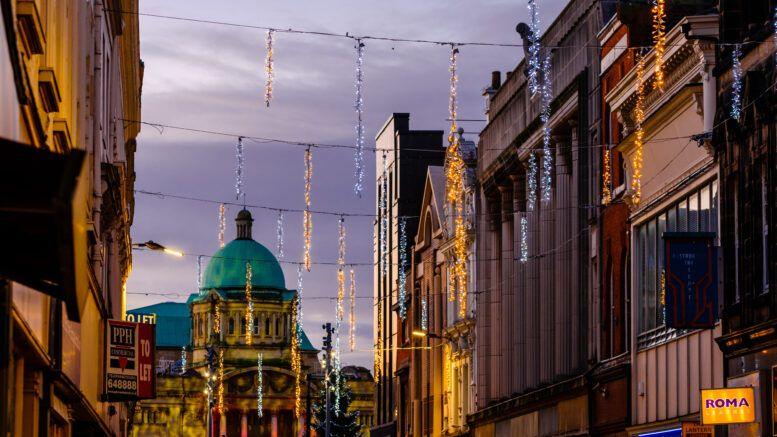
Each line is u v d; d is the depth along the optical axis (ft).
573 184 234.38
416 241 406.00
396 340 448.24
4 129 59.72
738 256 151.43
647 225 189.26
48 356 93.15
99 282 162.91
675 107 173.68
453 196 309.83
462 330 338.34
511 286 291.38
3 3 57.16
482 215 314.14
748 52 148.77
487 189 306.76
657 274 183.93
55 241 40.88
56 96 86.84
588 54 224.53
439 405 370.12
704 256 149.59
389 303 467.93
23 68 65.87
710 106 160.56
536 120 252.83
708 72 160.56
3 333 62.08
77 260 38.86
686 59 167.53
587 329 228.02
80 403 130.82
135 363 178.09
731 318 152.66
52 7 90.99
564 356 240.53
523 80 270.05
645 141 186.80
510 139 282.36
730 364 152.15
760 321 144.05
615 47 206.18
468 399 336.70
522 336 277.23
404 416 432.25
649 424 185.37
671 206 178.09
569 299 239.91
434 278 378.53
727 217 154.40
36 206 38.73
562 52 242.17
